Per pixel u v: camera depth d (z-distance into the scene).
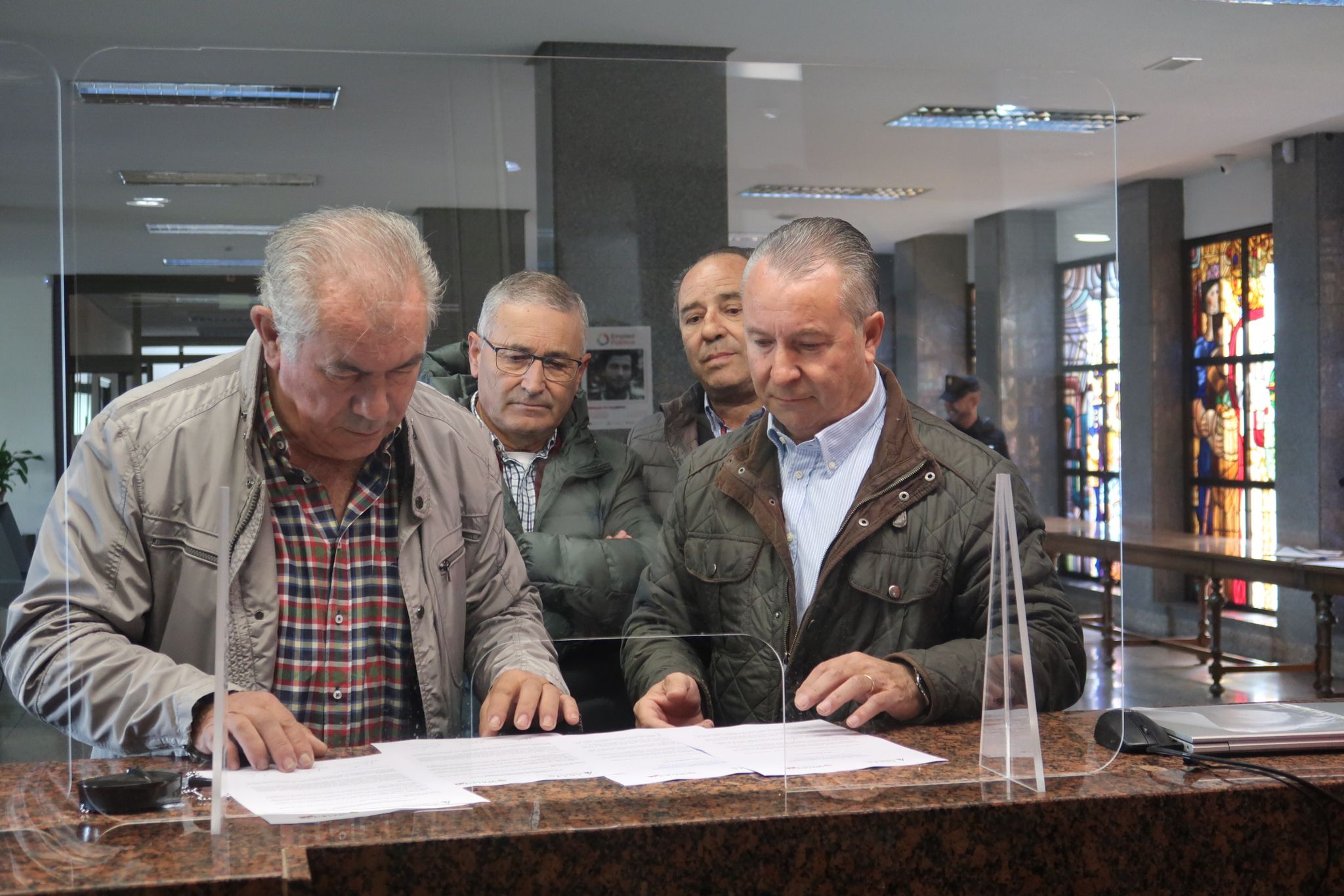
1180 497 8.57
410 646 1.52
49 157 1.36
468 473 1.54
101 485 1.39
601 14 4.27
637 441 1.55
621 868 1.10
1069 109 1.58
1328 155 7.13
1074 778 1.28
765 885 1.12
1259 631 7.65
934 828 1.16
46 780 1.32
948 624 1.54
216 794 1.13
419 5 4.15
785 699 1.44
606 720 1.56
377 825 1.12
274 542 1.47
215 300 1.41
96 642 1.34
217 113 1.39
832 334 1.47
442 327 1.50
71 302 1.38
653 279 1.54
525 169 1.50
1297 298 7.39
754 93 1.55
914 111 1.56
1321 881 1.25
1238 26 4.83
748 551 1.54
